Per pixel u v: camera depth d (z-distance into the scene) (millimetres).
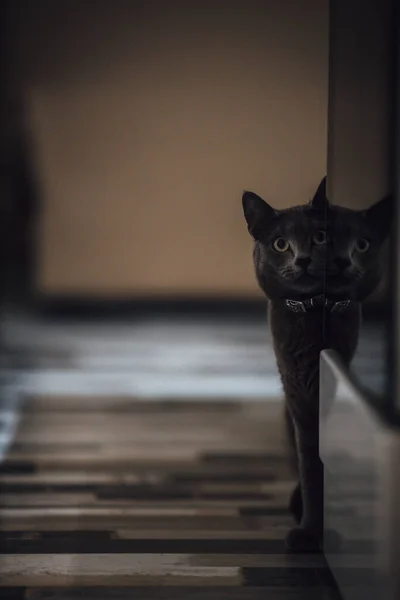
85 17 3623
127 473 2002
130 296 3822
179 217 3791
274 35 3562
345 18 1535
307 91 3543
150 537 1744
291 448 1739
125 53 3658
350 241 1538
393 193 1459
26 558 1681
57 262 3781
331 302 1596
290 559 1672
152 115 3709
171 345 3139
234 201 3758
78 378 2662
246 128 3662
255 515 1818
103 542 1729
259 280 1651
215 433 2219
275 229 1623
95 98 3695
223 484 1949
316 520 1691
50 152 3717
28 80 3648
